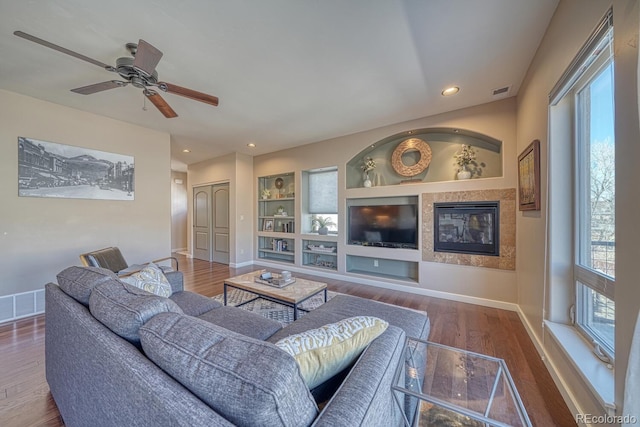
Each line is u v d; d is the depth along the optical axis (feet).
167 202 13.39
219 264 18.71
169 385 2.24
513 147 9.54
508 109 9.62
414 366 3.99
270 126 12.48
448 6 5.32
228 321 5.71
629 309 3.16
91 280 4.36
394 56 6.99
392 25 5.84
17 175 9.09
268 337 5.27
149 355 2.66
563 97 5.78
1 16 5.40
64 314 4.05
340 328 3.28
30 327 8.36
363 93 9.11
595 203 5.04
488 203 10.12
